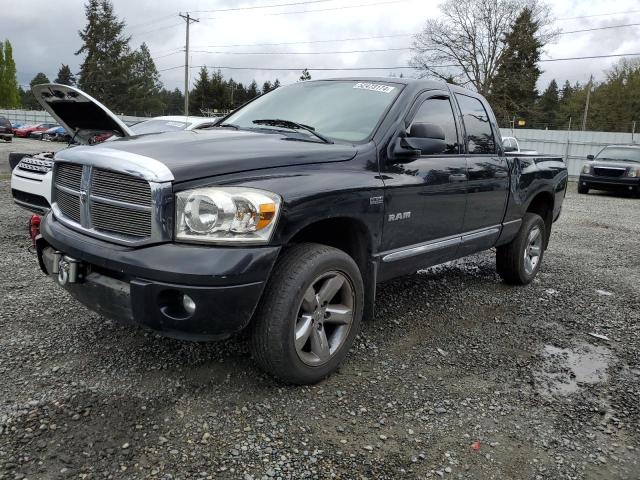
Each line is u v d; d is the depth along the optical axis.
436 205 4.06
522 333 4.37
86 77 70.50
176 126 9.58
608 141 26.97
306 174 3.09
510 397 3.27
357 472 2.46
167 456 2.48
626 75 61.50
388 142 3.65
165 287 2.65
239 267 2.67
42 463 2.37
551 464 2.63
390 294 5.20
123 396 2.96
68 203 3.24
